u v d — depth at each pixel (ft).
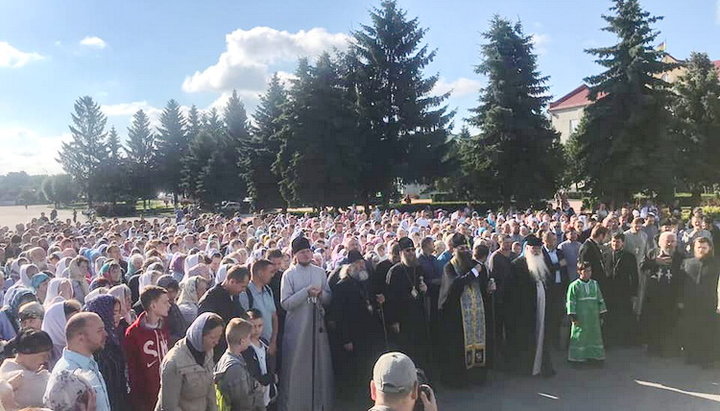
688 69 116.78
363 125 119.55
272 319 20.11
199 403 12.76
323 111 117.60
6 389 11.27
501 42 109.81
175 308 17.40
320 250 33.78
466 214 75.25
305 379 20.70
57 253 33.42
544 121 109.91
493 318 25.45
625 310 29.58
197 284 19.52
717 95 111.24
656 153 94.63
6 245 45.60
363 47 120.78
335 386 22.50
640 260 33.12
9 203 387.34
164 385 12.45
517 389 23.85
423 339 23.98
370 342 22.41
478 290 24.45
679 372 25.46
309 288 20.88
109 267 24.81
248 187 155.22
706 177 110.52
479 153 110.01
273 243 33.24
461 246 24.82
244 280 17.74
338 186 119.96
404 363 8.57
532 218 53.98
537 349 25.20
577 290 26.58
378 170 121.49
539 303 25.25
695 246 26.40
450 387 24.08
